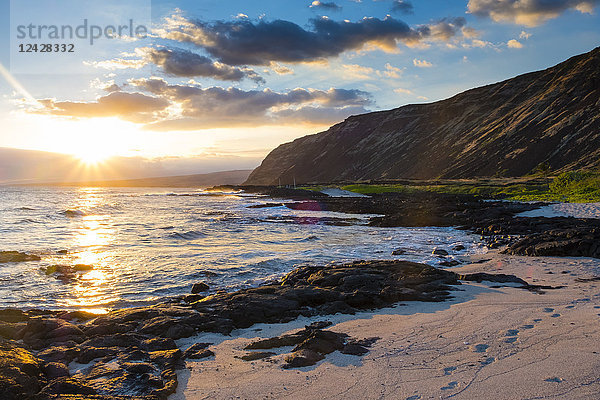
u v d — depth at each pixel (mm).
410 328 8992
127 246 27062
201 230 36969
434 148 191750
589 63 167000
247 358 7637
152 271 18438
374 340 8250
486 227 33125
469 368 6508
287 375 6723
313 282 13875
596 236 19625
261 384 6406
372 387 6062
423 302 11531
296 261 20516
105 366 7168
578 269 15773
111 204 83188
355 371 6711
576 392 5477
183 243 28516
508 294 11805
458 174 151000
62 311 12180
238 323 10070
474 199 59062
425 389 5883
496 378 6059
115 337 8625
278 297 11453
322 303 11719
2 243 29031
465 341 7840
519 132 156250
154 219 49000
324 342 7969
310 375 6660
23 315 11148
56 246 27250
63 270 18500
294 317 10469
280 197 102938
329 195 96125
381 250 24062
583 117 142500
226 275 17594
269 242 28891
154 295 14594
